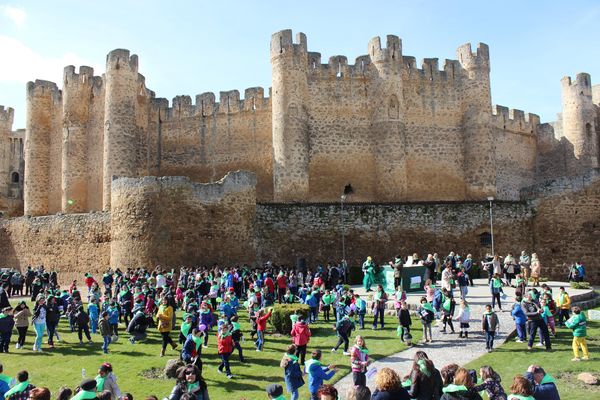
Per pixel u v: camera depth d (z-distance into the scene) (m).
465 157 43.91
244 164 44.59
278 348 18.44
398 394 9.09
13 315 20.83
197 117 46.38
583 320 15.96
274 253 35.50
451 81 44.88
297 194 39.34
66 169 45.97
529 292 18.91
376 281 28.14
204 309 18.97
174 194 33.59
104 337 18.36
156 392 14.01
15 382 11.90
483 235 37.53
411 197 42.72
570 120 52.47
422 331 19.67
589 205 37.78
